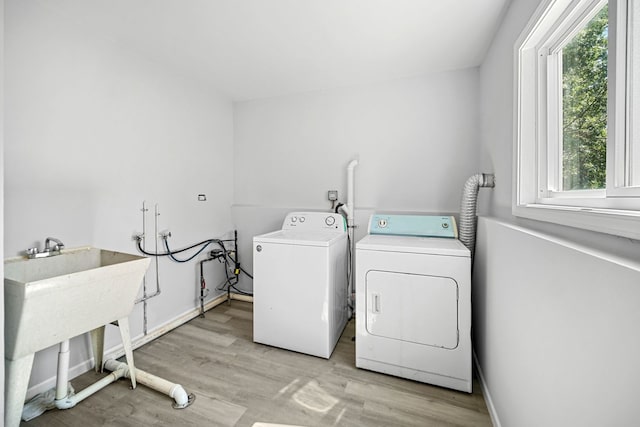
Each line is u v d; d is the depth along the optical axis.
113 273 1.37
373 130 2.56
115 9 1.53
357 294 1.80
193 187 2.58
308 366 1.84
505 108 1.54
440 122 2.35
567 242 0.81
